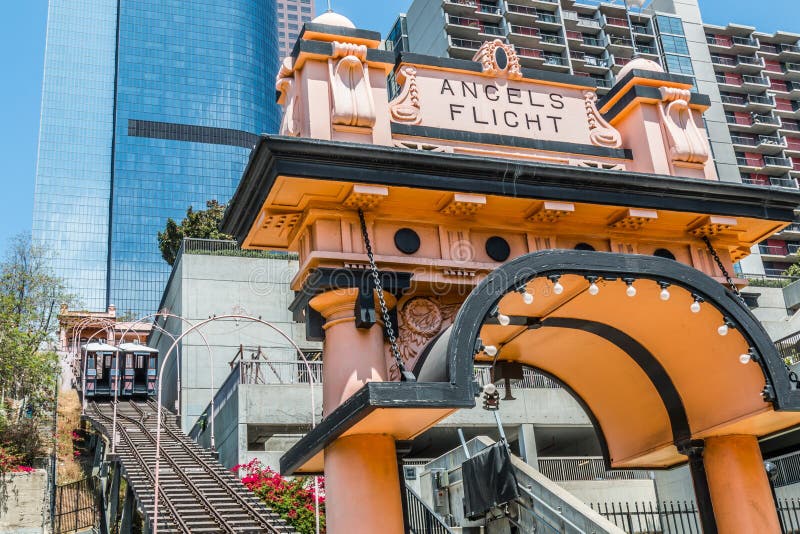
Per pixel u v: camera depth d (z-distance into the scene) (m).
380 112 13.61
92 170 165.62
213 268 44.31
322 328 13.07
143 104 162.62
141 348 44.72
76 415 45.81
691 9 112.81
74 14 176.62
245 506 22.97
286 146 11.97
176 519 21.66
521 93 15.12
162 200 158.25
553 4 104.38
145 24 167.62
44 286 50.38
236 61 170.38
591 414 18.11
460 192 13.15
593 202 13.87
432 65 14.52
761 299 60.69
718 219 14.84
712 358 14.53
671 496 26.06
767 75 112.31
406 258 13.19
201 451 30.06
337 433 11.80
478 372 33.12
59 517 33.16
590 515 16.48
